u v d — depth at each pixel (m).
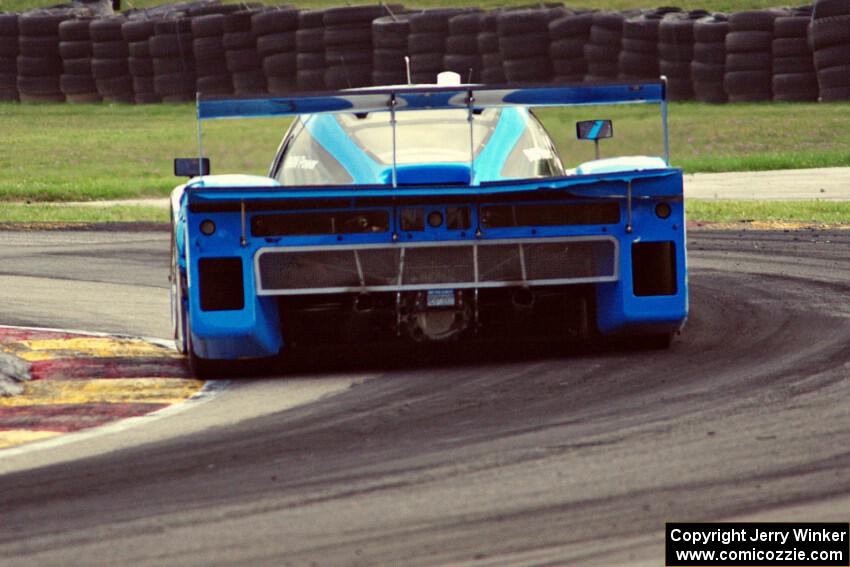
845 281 41.47
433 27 118.38
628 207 28.84
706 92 114.19
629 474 20.30
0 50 138.50
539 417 24.48
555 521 18.20
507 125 30.95
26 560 17.59
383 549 17.34
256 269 28.38
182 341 31.98
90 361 32.81
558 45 115.06
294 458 22.38
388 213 28.41
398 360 31.50
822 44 109.50
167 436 24.61
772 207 65.75
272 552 17.41
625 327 29.42
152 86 133.00
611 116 51.78
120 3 163.38
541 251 28.72
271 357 30.42
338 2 156.00
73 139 115.19
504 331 30.30
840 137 98.00
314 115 31.48
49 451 23.75
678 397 25.59
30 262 53.69
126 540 18.22
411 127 30.61
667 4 144.00
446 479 20.53
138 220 68.62
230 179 29.23
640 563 16.48
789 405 24.41
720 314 36.28
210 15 129.62
